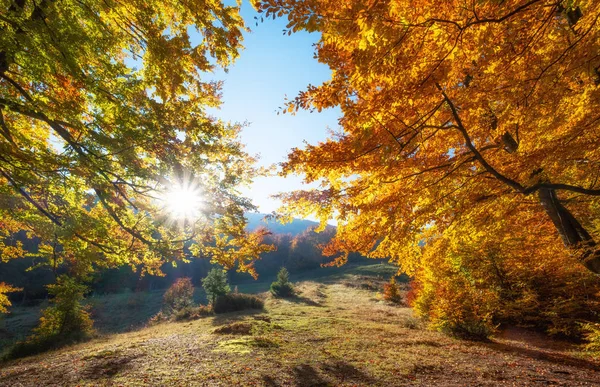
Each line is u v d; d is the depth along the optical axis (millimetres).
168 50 5152
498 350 9320
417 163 4320
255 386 6328
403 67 2734
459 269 13000
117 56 6551
